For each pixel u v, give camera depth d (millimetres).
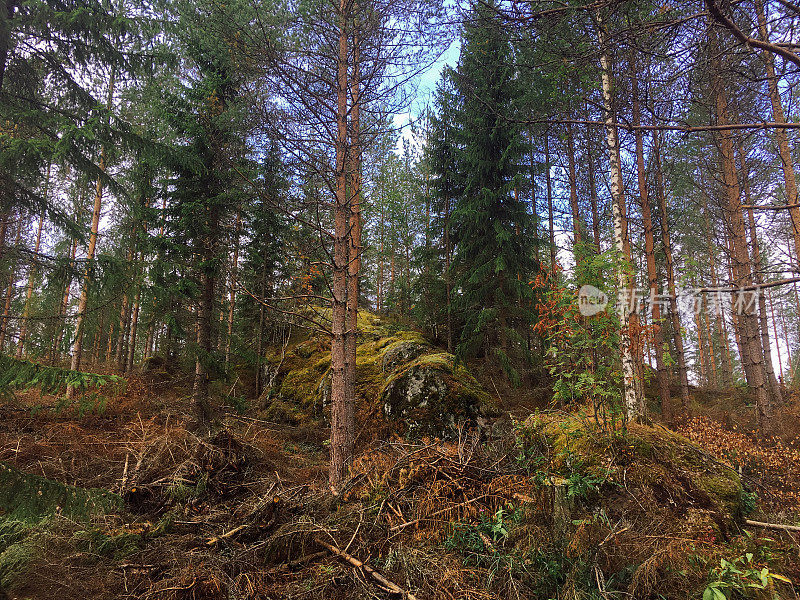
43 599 3150
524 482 4398
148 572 3498
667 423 9430
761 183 11469
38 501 3551
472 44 6051
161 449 5602
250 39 5688
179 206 9992
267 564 3791
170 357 13227
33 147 5473
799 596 3207
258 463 6191
